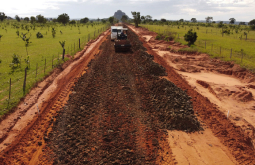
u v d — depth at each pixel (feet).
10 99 34.12
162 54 84.07
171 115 30.22
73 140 24.75
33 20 273.33
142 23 381.19
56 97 37.81
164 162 22.18
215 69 59.77
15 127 27.78
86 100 36.40
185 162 22.52
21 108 32.63
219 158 23.54
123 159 21.91
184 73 57.36
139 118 30.83
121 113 32.01
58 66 56.85
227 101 38.52
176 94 36.70
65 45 94.43
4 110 30.76
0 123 28.12
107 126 28.02
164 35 130.41
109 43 107.45
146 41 124.16
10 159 21.75
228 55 69.36
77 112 31.71
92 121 29.32
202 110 34.40
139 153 23.15
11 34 138.21
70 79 48.44
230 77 54.44
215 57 68.08
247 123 30.63
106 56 74.33
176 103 33.27
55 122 28.68
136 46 91.76
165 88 39.19
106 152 22.89
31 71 51.62
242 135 27.45
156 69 54.65
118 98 37.60
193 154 24.02
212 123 30.83
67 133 26.02
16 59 55.36
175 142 26.04
